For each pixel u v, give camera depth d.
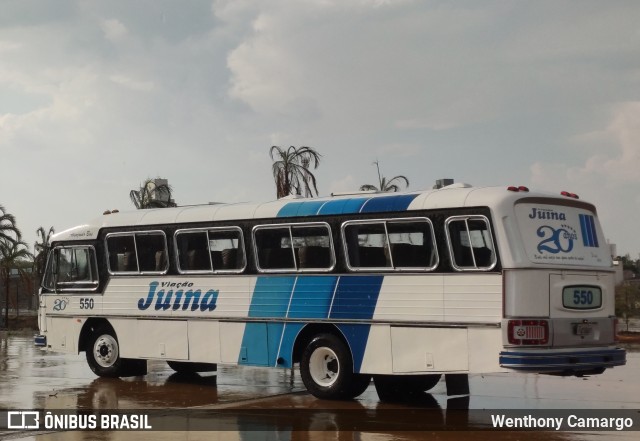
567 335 11.56
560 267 11.65
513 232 11.45
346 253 13.00
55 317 16.97
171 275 15.20
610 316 12.27
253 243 14.12
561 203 12.08
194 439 9.96
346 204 13.13
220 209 14.71
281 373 17.05
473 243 11.73
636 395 13.52
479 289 11.56
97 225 16.45
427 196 12.34
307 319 13.27
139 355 15.52
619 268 12.62
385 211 12.65
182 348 14.91
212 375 16.69
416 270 12.21
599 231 12.56
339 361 12.85
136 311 15.62
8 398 13.41
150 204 34.78
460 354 11.66
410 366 12.13
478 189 11.93
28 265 51.00
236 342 14.16
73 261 16.80
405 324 12.22
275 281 13.77
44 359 20.23
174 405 12.57
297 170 30.00
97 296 16.30
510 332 11.16
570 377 15.99
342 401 12.91
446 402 12.80
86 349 16.56
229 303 14.30
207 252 14.74
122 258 16.02
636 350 22.58
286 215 13.75
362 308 12.69
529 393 13.78
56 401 13.05
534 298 11.32
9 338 30.81
